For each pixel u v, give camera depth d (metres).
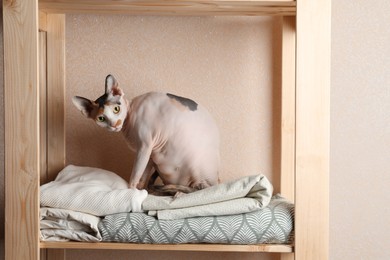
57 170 1.52
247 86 1.52
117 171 1.54
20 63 1.17
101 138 1.54
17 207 1.19
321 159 1.18
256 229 1.18
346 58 1.50
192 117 1.35
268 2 1.21
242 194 1.21
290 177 1.50
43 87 1.51
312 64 1.17
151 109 1.33
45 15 1.47
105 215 1.22
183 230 1.18
